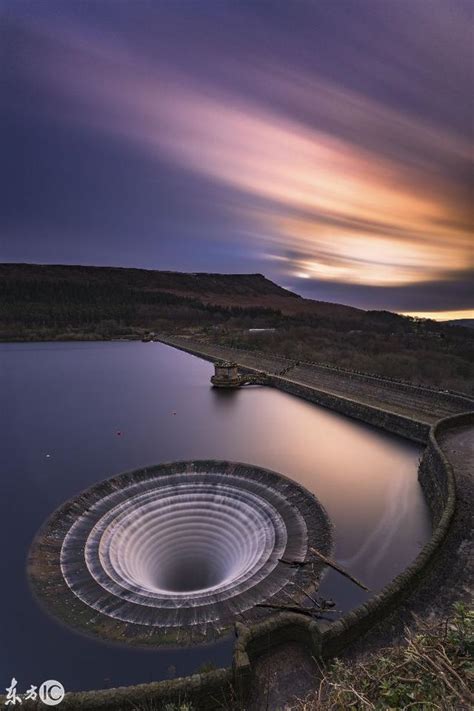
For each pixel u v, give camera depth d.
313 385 58.22
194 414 52.47
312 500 28.83
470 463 25.23
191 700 10.66
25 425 49.66
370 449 36.62
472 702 4.71
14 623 19.64
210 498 32.16
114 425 49.09
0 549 25.84
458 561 16.14
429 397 41.16
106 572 23.88
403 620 13.31
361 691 5.75
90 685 16.31
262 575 22.48
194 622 19.25
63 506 30.44
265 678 11.44
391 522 25.72
